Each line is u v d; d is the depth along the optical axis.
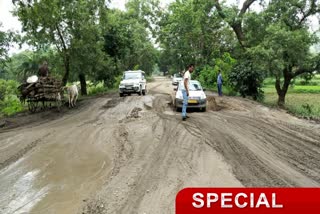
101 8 27.27
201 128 11.97
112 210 5.70
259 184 6.64
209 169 7.54
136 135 11.24
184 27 43.62
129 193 6.38
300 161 8.11
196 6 33.75
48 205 6.05
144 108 18.08
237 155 8.59
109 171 7.76
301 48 21.84
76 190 6.70
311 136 10.90
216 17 39.34
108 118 15.28
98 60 31.27
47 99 18.20
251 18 25.08
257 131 11.54
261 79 25.86
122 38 40.00
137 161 8.37
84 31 27.67
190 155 8.67
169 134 11.14
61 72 31.05
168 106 18.77
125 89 26.45
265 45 22.31
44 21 23.91
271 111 17.16
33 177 7.57
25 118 16.23
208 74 36.88
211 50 44.97
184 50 48.00
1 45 23.14
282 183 6.68
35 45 27.53
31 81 17.67
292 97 34.69
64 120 15.25
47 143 10.73
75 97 20.98
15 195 6.56
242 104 19.38
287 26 23.81
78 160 8.77
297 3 23.36
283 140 10.25
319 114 17.92
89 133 11.97
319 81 66.19
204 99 16.42
